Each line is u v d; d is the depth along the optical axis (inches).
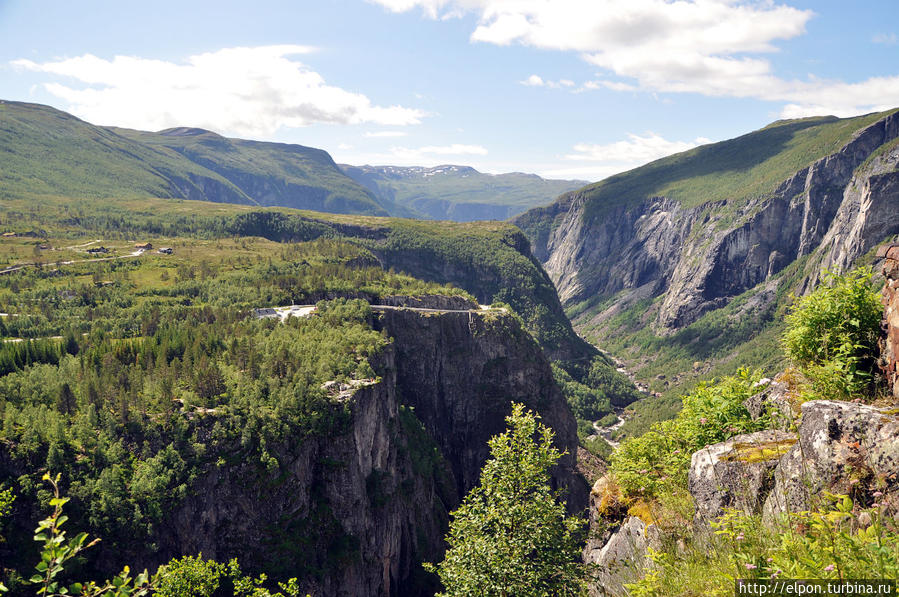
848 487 400.2
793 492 451.8
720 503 548.1
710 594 389.4
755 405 681.0
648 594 469.1
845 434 431.2
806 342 641.6
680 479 719.1
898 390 493.0
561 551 741.3
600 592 696.4
